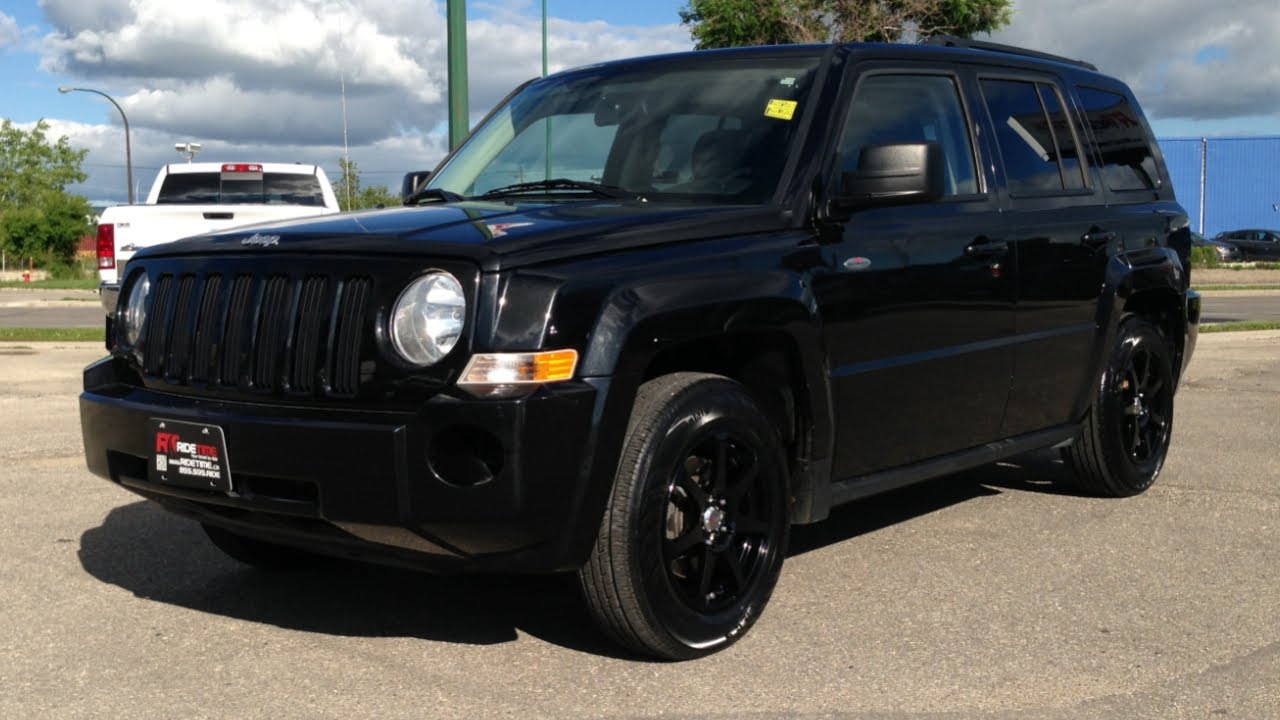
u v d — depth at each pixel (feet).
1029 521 17.58
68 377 33.55
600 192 14.21
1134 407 18.89
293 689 11.21
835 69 14.47
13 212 174.81
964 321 15.15
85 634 12.73
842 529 17.16
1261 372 35.32
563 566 11.10
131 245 34.22
